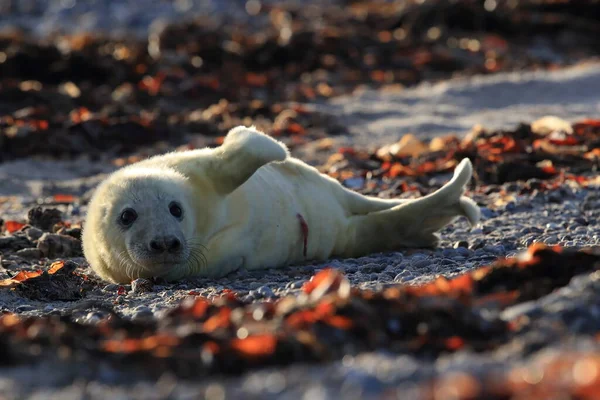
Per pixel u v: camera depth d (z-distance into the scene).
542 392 7.84
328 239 19.59
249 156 17.66
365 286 14.95
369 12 74.12
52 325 11.62
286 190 18.98
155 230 16.98
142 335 11.10
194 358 9.99
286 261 19.00
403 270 16.84
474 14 67.38
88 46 57.91
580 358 8.48
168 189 17.50
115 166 34.12
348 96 47.19
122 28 79.25
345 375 8.77
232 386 8.91
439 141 32.03
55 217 23.92
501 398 7.96
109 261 17.97
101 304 15.51
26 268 19.77
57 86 49.34
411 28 67.00
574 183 25.38
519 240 19.50
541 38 65.62
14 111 42.25
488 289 12.25
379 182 27.92
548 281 11.93
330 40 57.00
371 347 10.31
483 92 45.00
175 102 45.22
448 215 19.70
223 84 48.25
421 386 8.35
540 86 45.16
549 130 33.09
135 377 9.72
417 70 54.78
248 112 41.59
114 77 50.59
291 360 9.96
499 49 61.19
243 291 15.62
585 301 10.63
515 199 23.83
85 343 10.60
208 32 60.12
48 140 35.84
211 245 17.84
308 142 35.84
